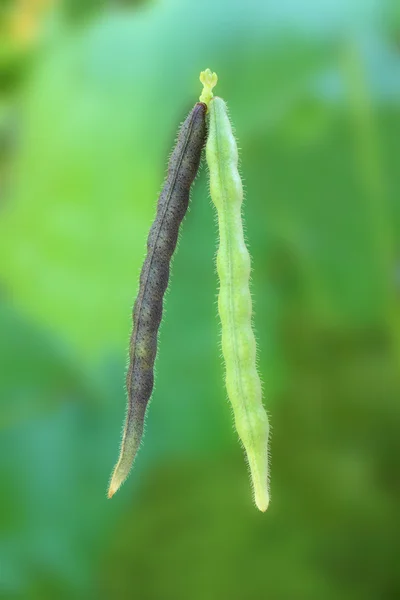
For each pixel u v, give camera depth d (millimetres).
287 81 465
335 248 473
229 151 310
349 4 468
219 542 461
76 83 482
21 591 436
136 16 492
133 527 458
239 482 465
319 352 474
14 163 495
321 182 473
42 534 447
